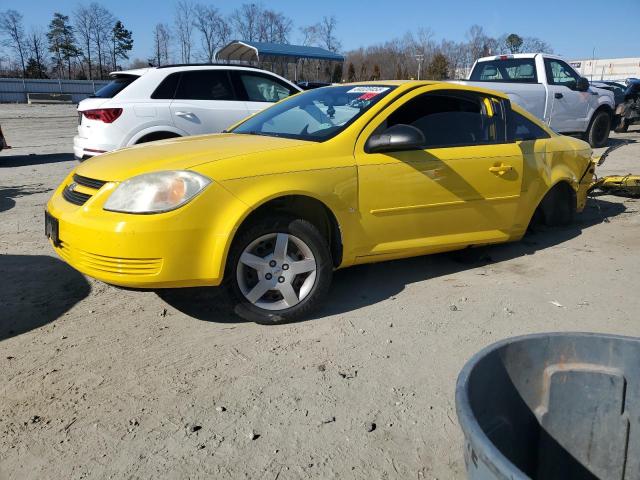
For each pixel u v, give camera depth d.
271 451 2.45
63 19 64.00
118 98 7.18
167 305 3.93
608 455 1.88
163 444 2.49
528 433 1.87
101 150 7.14
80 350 3.29
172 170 3.33
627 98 16.56
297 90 8.55
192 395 2.85
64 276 4.44
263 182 3.44
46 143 14.88
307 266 3.61
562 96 11.23
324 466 2.36
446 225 4.30
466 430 1.40
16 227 5.84
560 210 5.67
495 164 4.48
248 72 8.09
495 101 4.75
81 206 3.42
